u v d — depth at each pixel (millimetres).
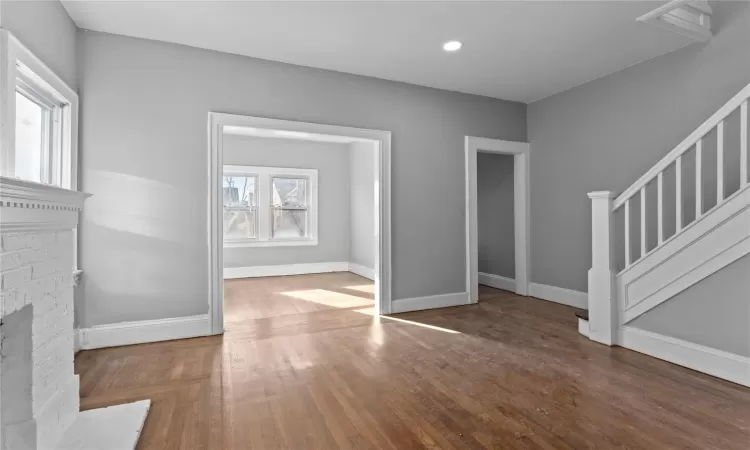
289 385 2393
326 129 3854
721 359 2479
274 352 2969
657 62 3604
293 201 7062
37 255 1650
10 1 2010
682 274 2686
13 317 1498
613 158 4000
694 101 3311
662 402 2168
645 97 3701
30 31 2234
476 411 2080
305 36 3180
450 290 4539
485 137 4746
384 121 4156
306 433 1868
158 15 2834
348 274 6984
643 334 2939
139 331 3170
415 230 4336
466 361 2793
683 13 3008
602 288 3164
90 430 1854
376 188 4164
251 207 6762
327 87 3873
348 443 1788
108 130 3084
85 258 3023
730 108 2447
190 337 3332
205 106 3389
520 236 5102
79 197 1972
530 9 2793
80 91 2996
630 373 2570
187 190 3334
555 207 4676
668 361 2770
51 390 1748
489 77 4125
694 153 3305
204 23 2961
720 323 2498
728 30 3074
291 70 3717
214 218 3416
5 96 1909
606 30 3102
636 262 2980
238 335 3398
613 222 3156
